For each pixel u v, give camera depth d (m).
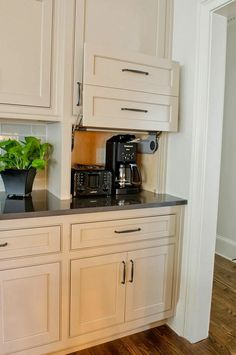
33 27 1.60
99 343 1.87
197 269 1.88
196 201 1.85
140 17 1.86
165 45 1.96
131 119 1.78
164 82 1.87
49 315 1.58
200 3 1.74
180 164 1.97
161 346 1.88
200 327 1.93
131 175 2.16
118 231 1.71
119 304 1.79
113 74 1.70
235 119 3.17
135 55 1.75
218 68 1.77
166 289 1.95
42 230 1.50
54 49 1.66
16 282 1.48
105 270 1.71
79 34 1.69
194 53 1.82
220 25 1.74
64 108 1.70
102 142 2.30
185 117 1.91
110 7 1.76
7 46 1.55
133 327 1.87
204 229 1.86
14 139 1.95
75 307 1.65
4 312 1.47
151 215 1.82
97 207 1.62
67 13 1.65
